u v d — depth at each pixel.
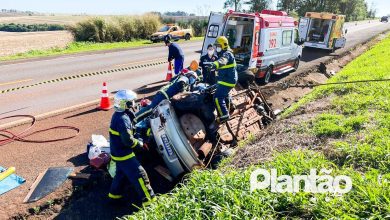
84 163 6.55
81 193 5.78
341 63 20.11
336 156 5.36
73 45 24.70
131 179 5.19
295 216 3.86
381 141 5.51
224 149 7.00
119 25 28.97
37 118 8.79
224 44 6.67
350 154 5.21
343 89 9.88
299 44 15.81
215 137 6.77
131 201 5.66
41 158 6.70
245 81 8.64
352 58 22.20
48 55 19.70
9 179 5.88
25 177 6.01
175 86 6.64
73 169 6.29
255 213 3.80
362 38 34.22
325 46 22.44
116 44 26.28
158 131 6.03
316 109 8.55
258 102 8.80
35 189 5.64
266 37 12.15
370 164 4.90
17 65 16.17
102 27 27.78
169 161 6.06
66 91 11.50
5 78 13.27
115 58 19.02
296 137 6.59
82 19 27.89
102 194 5.80
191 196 4.20
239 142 7.45
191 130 6.27
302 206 3.90
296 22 14.93
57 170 6.20
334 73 16.98
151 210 4.14
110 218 5.25
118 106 4.98
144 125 6.44
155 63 17.59
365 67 13.53
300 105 9.75
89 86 12.27
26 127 8.23
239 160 6.24
